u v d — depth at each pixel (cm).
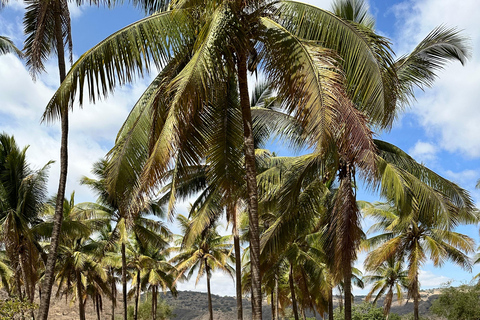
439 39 1345
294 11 820
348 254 1248
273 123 1489
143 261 3969
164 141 674
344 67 795
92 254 3328
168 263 4172
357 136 745
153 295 4641
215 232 3809
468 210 1431
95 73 810
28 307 1370
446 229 1267
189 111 696
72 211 2844
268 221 2166
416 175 1441
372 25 1295
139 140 862
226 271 3875
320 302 3306
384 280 3872
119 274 4666
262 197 1438
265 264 1931
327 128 647
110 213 2928
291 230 1408
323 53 710
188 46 853
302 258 2442
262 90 1928
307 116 681
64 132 1348
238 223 1950
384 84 760
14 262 2056
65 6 1402
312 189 1424
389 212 2539
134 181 853
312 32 821
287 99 764
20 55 1894
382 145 1471
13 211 1933
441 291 3541
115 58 814
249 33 796
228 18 751
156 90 871
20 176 2055
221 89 780
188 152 880
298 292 3475
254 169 779
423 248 2542
